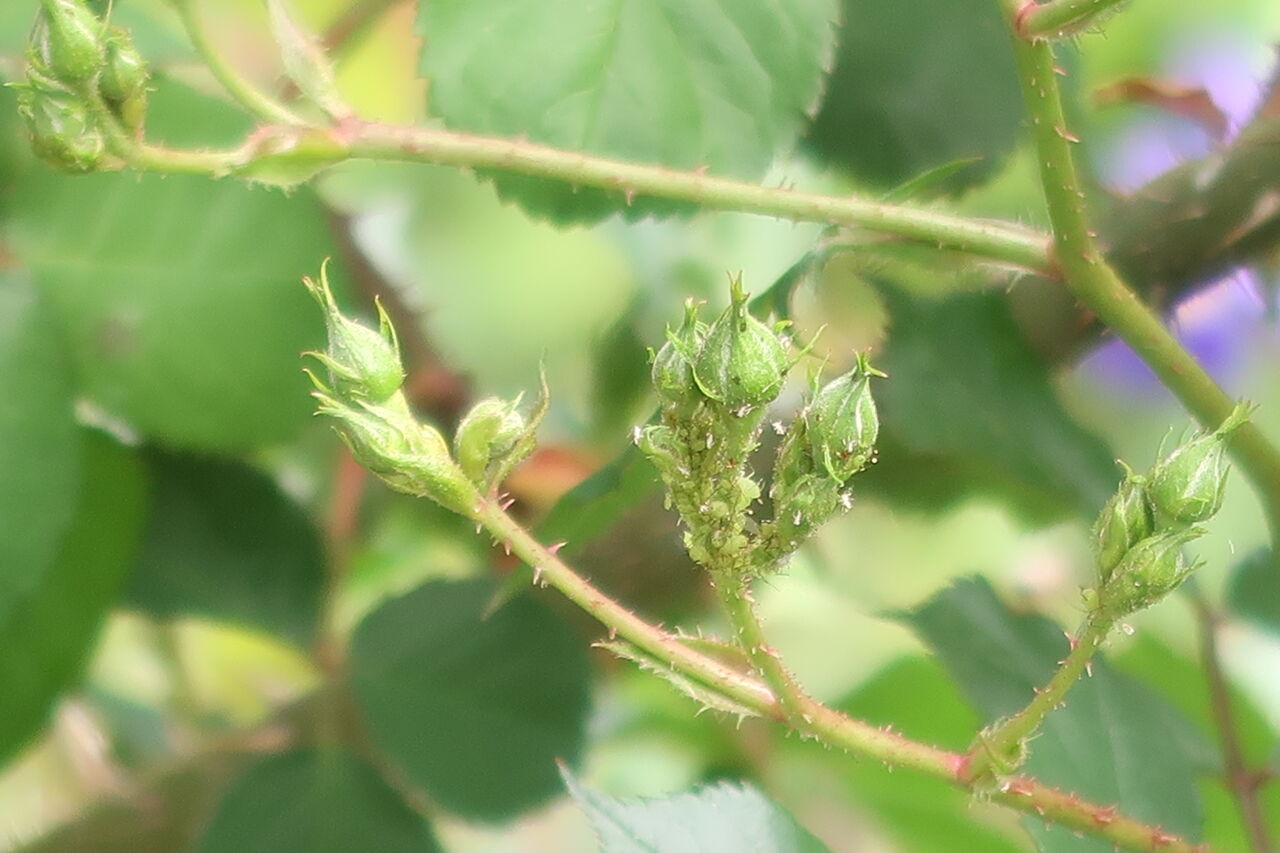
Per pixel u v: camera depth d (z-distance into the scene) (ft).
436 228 2.61
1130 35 2.78
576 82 1.94
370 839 2.06
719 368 1.74
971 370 2.05
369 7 2.12
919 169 2.08
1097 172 2.13
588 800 1.82
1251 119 2.04
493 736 2.08
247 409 2.00
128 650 2.42
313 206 2.01
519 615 2.09
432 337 2.10
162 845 2.08
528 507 2.15
